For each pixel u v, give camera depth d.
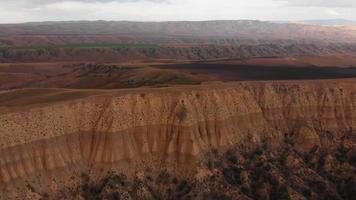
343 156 92.56
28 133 70.06
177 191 77.56
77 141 76.44
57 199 68.31
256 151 89.69
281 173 85.19
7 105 89.19
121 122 79.44
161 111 84.56
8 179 64.56
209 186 78.19
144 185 75.94
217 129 87.56
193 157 80.25
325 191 83.19
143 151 80.19
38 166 69.25
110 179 73.81
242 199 76.25
